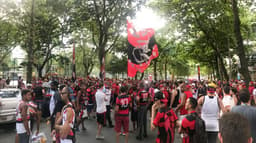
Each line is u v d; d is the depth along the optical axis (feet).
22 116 14.29
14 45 94.27
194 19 67.36
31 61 52.26
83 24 75.82
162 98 13.17
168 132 12.84
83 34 103.50
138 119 23.38
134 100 26.40
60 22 76.79
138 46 33.01
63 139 11.84
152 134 24.73
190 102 12.11
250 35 81.92
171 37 75.97
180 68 169.78
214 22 65.72
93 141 21.49
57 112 15.93
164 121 12.89
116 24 67.67
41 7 68.08
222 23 63.31
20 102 14.89
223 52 86.48
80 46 126.72
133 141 21.68
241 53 34.96
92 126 28.60
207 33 70.18
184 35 71.61
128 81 54.85
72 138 12.14
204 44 84.17
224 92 19.10
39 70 83.15
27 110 14.85
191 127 11.67
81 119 26.30
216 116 14.89
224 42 77.15
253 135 11.15
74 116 12.50
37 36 66.33
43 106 28.63
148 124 30.40
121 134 24.52
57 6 69.15
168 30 72.23
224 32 66.80
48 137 22.58
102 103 23.12
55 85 27.53
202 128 11.48
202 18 64.18
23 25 71.92
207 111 14.82
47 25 73.87
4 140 21.50
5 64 127.75
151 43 33.45
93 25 79.00
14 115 26.32
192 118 11.78
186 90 20.83
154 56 33.53
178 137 23.34
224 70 74.90
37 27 67.46
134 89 26.96
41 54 79.00
